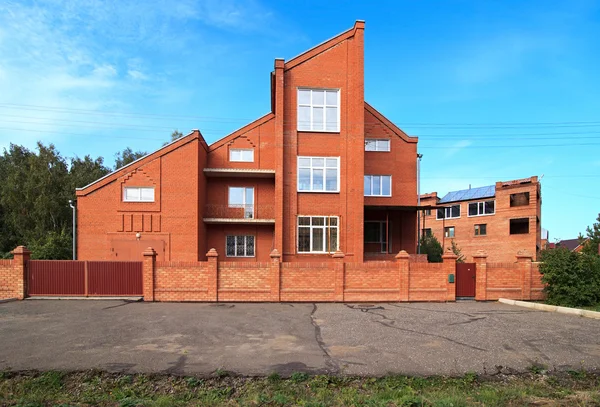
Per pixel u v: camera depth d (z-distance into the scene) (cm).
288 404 523
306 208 1938
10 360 695
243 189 2284
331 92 1992
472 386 601
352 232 1930
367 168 2281
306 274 1413
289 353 740
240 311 1197
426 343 817
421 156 2377
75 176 3834
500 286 1476
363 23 1989
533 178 4100
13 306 1266
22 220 3350
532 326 994
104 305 1290
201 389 586
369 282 1425
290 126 1961
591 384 616
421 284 1438
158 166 2078
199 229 2102
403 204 2280
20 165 3922
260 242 2261
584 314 1159
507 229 4272
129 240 2045
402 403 515
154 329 938
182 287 1384
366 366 668
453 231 4841
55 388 594
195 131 2092
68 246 2183
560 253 1417
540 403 529
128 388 589
